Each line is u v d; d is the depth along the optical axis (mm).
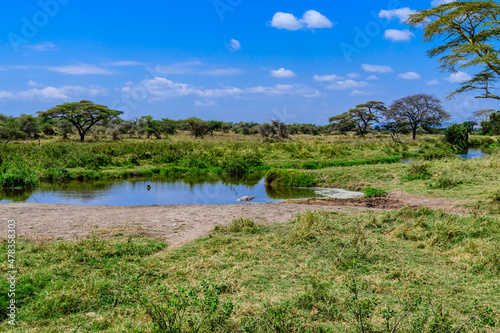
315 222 8406
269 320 4223
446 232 7555
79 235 8219
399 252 6902
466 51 14953
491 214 9742
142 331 3963
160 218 10156
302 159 25406
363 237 7375
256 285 5555
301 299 4922
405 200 12828
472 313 4531
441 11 15469
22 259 6281
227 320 4352
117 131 54188
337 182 17641
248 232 8516
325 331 4102
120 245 7250
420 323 3982
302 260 6621
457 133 36375
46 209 11195
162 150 26594
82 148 27031
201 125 54062
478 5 14352
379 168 18297
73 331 4250
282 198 14836
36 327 4355
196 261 6484
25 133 48625
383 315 4191
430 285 5453
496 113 58562
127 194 15523
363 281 5531
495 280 5492
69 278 5734
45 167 20047
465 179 14320
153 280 5754
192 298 4660
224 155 25828
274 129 53469
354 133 70000
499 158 17406
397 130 67125
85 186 17438
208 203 13906
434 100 50188
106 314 4656
